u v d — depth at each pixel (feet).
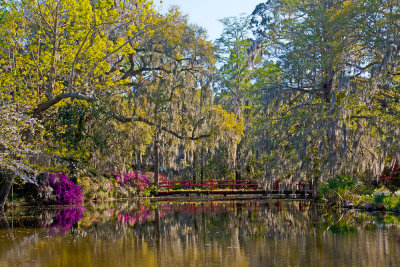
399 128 61.82
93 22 67.67
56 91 68.44
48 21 66.08
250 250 37.29
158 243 41.65
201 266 31.78
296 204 84.17
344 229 46.68
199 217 63.87
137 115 90.48
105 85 77.56
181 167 129.80
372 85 61.87
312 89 78.84
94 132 84.53
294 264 31.53
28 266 32.17
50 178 83.66
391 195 67.51
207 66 96.78
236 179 127.65
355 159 67.87
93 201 97.86
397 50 59.67
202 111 101.14
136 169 128.26
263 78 88.38
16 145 56.29
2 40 63.72
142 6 78.33
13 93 63.72
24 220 59.52
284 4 85.15
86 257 35.17
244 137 116.67
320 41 75.97
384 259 32.01
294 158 75.10
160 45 91.61
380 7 63.67
